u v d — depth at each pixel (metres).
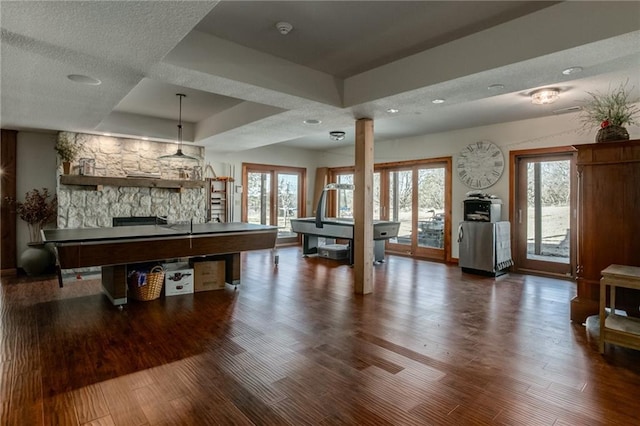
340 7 2.58
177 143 6.64
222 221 7.88
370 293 4.64
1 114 4.47
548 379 2.43
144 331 3.28
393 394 2.25
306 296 4.48
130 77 3.11
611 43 2.40
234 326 3.42
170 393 2.24
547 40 2.58
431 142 7.22
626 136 3.42
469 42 3.02
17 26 2.18
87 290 4.70
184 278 4.54
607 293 3.44
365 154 4.59
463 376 2.47
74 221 5.80
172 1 1.92
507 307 4.06
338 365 2.63
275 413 2.04
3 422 1.93
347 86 4.08
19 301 4.20
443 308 4.01
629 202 3.34
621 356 2.79
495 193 6.26
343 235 6.52
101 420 1.96
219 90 3.49
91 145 5.94
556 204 5.75
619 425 1.93
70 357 2.74
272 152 8.91
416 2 2.50
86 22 2.14
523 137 5.89
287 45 3.24
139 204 6.40
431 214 7.44
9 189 5.63
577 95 4.41
